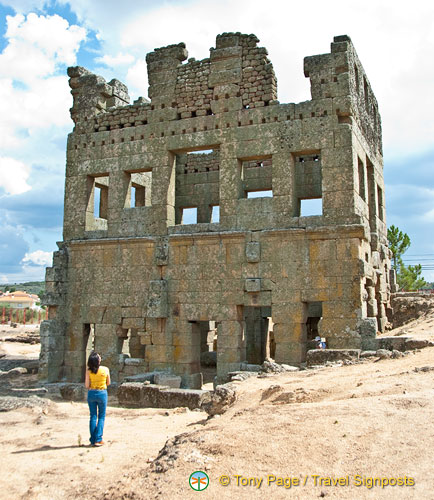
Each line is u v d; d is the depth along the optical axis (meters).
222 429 8.80
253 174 29.97
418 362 13.86
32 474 9.21
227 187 22.70
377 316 25.70
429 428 7.86
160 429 13.09
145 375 21.02
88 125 26.17
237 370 21.34
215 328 34.19
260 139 22.38
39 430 13.16
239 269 21.89
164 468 7.68
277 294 21.09
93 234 25.14
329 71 21.66
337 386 12.20
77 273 25.08
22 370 26.94
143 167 24.50
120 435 12.35
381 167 30.45
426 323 22.75
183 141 23.80
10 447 11.24
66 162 26.34
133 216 24.41
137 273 23.78
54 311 24.75
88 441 11.68
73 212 25.81
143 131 24.73
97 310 24.34
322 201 21.05
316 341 25.86
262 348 29.88
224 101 23.25
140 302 23.52
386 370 13.67
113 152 25.27
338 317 20.06
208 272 22.38
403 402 9.17
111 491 7.63
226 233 22.02
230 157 22.80
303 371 16.38
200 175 31.33
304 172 27.95
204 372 29.80
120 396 18.02
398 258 44.31
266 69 22.81
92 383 11.42
